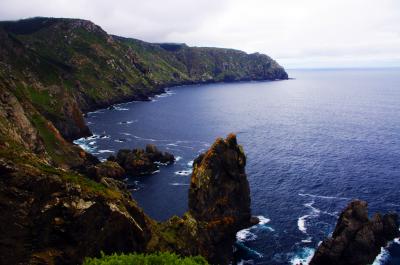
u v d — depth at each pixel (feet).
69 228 147.43
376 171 365.40
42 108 466.70
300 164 392.47
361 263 205.05
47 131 360.28
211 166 237.45
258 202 293.64
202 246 209.56
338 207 281.95
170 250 182.80
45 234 143.95
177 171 363.15
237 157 245.45
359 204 218.38
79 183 157.48
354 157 417.69
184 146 467.93
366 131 572.92
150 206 286.25
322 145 479.82
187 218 210.59
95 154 416.67
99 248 156.15
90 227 152.15
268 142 501.15
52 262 141.28
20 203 141.49
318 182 336.49
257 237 240.53
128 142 479.41
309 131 580.71
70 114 492.95
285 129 598.75
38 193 145.18
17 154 155.63
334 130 586.45
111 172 335.06
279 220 262.47
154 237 183.21
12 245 137.80
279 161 404.77
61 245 146.41
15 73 526.98
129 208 172.24
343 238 206.90
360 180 339.98
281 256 219.20
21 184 143.02
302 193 311.27
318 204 288.30
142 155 368.07
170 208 283.38
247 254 223.10
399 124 631.56
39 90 518.78
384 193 308.40
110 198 162.09
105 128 562.66
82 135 498.28
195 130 574.97
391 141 497.87
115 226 159.53
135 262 89.61
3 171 142.61
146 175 351.05
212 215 236.43
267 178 349.00
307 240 234.79
